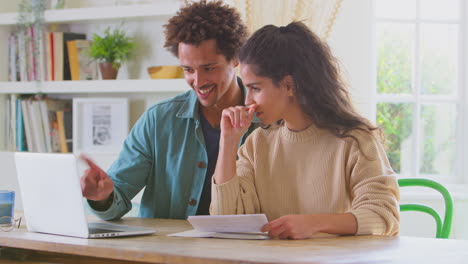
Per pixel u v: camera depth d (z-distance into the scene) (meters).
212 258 1.23
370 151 1.67
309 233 1.52
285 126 1.80
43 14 3.29
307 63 1.68
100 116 3.26
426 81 3.54
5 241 1.58
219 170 1.78
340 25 3.19
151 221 1.96
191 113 2.06
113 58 3.17
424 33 3.52
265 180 1.82
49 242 1.49
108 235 1.57
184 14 1.90
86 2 3.43
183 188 2.07
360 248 1.37
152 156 2.11
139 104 3.31
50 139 3.34
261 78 1.65
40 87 3.29
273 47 1.65
